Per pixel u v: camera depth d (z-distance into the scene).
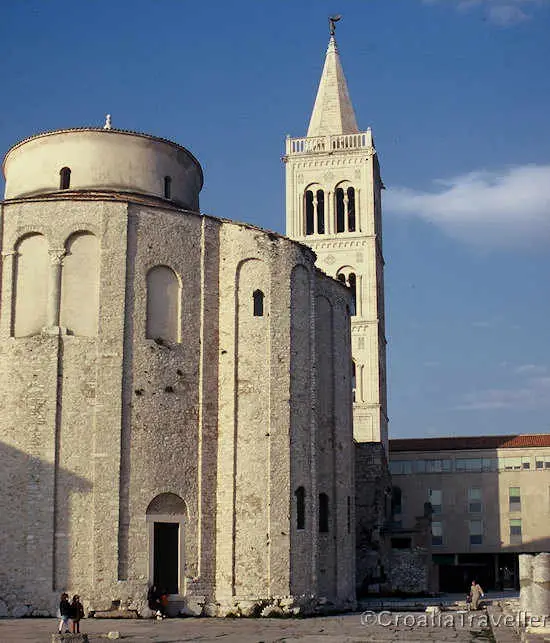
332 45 114.94
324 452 57.53
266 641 37.25
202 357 50.94
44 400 47.56
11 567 45.97
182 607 47.88
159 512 48.22
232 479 49.81
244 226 52.72
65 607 38.41
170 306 50.72
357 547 81.12
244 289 52.19
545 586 42.47
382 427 102.19
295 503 51.03
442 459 107.75
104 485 47.06
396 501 107.38
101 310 48.78
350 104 112.19
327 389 58.69
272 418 50.94
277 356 51.84
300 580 50.47
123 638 37.78
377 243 107.44
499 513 105.44
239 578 48.91
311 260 55.34
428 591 79.75
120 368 48.44
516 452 106.38
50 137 55.25
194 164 59.62
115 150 55.38
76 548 46.28
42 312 49.00
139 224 50.41
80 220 49.59
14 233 49.81
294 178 108.19
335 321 59.97
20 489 46.72
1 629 40.28
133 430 48.25
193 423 50.06
